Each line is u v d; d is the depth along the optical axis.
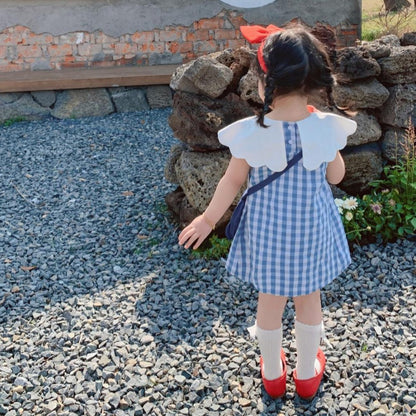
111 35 7.68
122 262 3.78
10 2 7.39
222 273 3.50
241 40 7.96
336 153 2.22
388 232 3.60
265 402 2.48
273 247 2.20
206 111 3.66
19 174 5.40
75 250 3.98
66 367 2.75
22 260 3.85
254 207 2.22
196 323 3.05
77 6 7.52
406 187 3.62
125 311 3.19
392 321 2.95
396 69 3.76
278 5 7.91
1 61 7.56
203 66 3.61
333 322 2.96
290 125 2.13
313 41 2.06
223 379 2.62
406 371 2.57
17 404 2.52
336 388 2.55
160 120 6.95
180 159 3.85
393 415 2.35
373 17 11.65
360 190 3.85
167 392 2.57
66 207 4.67
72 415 2.45
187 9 7.73
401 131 3.80
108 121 6.97
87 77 7.16
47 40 7.57
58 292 3.46
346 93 3.74
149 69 7.57
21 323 3.16
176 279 3.50
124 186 5.01
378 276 3.32
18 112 7.16
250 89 3.62
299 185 2.16
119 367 2.73
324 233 2.24
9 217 4.53
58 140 6.31
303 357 2.42
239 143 2.15
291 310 3.07
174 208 4.14
